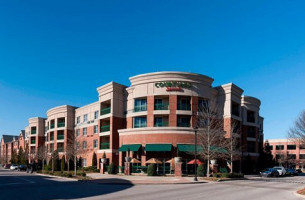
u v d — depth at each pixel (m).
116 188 22.14
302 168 91.75
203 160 38.31
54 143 62.16
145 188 22.19
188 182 26.86
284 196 17.75
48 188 22.16
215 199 16.11
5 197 17.09
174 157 37.00
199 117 39.78
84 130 55.66
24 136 88.94
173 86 40.09
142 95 41.78
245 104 50.19
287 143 94.31
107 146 45.31
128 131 40.53
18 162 79.00
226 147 40.19
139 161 38.31
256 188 22.70
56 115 62.84
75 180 30.02
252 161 48.81
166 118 41.22
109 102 47.56
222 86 44.94
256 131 52.16
